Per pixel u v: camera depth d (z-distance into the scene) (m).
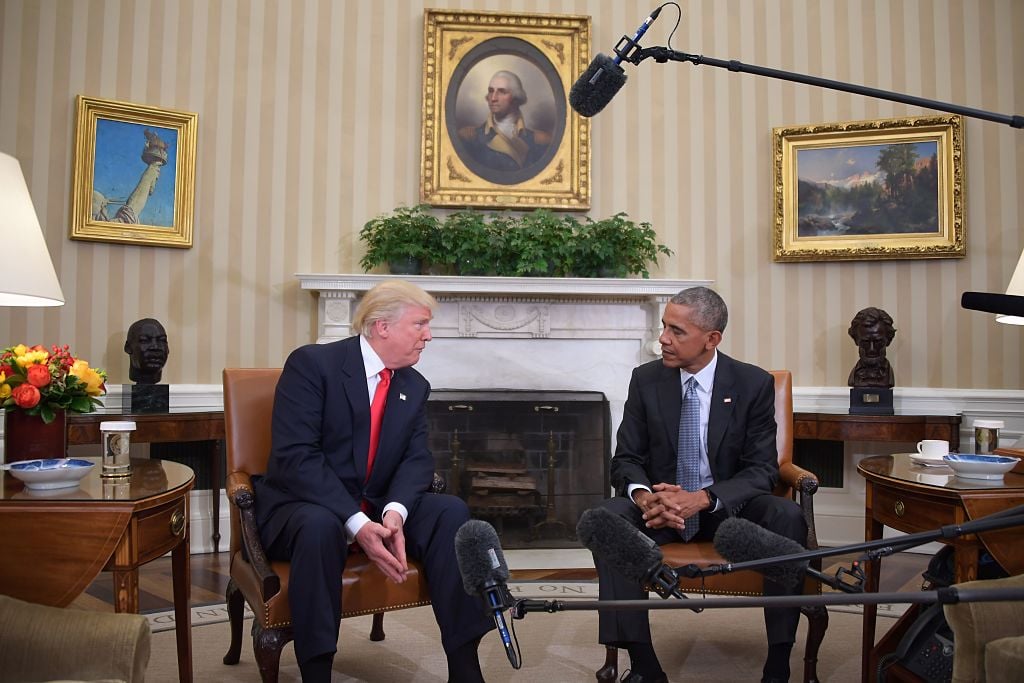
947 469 2.72
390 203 5.23
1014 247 4.91
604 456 4.98
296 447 2.51
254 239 5.07
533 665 2.95
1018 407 4.83
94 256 4.77
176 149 4.93
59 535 2.08
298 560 2.29
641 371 3.14
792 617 2.54
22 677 1.66
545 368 5.13
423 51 5.26
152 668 2.86
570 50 5.36
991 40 5.04
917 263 5.05
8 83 4.65
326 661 2.27
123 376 4.82
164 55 4.96
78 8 4.80
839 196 5.14
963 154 4.94
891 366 5.08
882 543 1.16
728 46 5.34
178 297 4.94
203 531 4.81
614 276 5.01
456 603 2.40
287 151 5.14
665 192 5.35
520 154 5.31
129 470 2.55
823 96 5.25
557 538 4.88
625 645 2.53
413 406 2.72
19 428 2.60
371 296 2.68
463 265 5.00
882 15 5.20
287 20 5.17
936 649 2.34
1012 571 2.25
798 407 5.14
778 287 5.27
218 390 4.92
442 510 2.53
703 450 2.93
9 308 4.60
